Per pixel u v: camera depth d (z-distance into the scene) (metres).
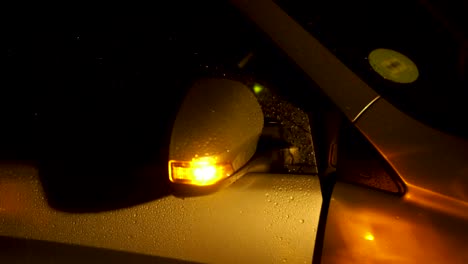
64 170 1.22
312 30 1.12
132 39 1.21
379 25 1.20
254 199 1.07
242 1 1.11
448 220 0.97
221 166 0.96
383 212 1.00
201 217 1.09
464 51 1.21
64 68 1.26
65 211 1.21
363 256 1.00
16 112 1.28
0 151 1.28
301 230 1.04
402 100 1.07
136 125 1.18
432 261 0.97
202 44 1.14
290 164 1.07
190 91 0.98
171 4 1.18
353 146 1.03
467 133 1.05
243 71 1.10
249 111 0.98
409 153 1.01
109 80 1.22
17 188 1.25
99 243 1.17
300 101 1.06
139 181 1.16
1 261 1.26
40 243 1.22
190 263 1.09
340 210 1.02
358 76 1.07
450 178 0.99
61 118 1.25
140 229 1.14
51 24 1.28
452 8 1.29
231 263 1.07
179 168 0.96
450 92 1.12
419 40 1.21
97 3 1.25
